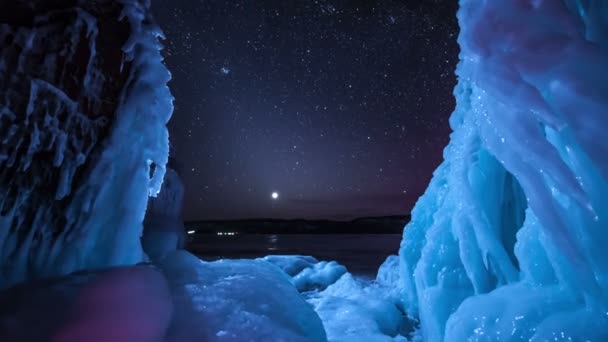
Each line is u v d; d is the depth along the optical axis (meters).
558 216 2.09
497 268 3.33
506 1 2.05
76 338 1.60
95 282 1.97
